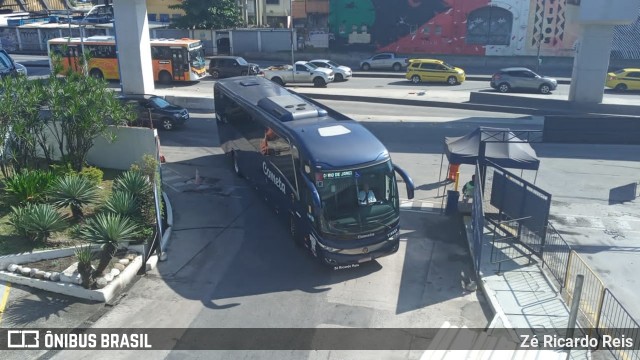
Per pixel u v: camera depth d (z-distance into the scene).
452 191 16.36
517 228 15.02
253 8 60.97
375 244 13.00
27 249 13.23
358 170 12.84
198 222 15.92
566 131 15.71
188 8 52.28
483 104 32.28
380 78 43.56
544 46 51.22
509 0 50.50
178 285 12.54
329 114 16.33
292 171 13.98
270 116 15.91
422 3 52.38
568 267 12.21
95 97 17.38
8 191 15.37
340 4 53.94
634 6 28.12
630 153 23.39
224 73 40.50
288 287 12.52
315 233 12.90
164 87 36.78
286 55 52.81
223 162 21.33
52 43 37.97
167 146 23.31
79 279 12.02
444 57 52.16
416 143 24.20
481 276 12.77
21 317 11.19
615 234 15.44
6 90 16.66
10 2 62.59
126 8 28.58
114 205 14.21
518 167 15.66
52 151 18.56
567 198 18.16
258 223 15.93
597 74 30.38
